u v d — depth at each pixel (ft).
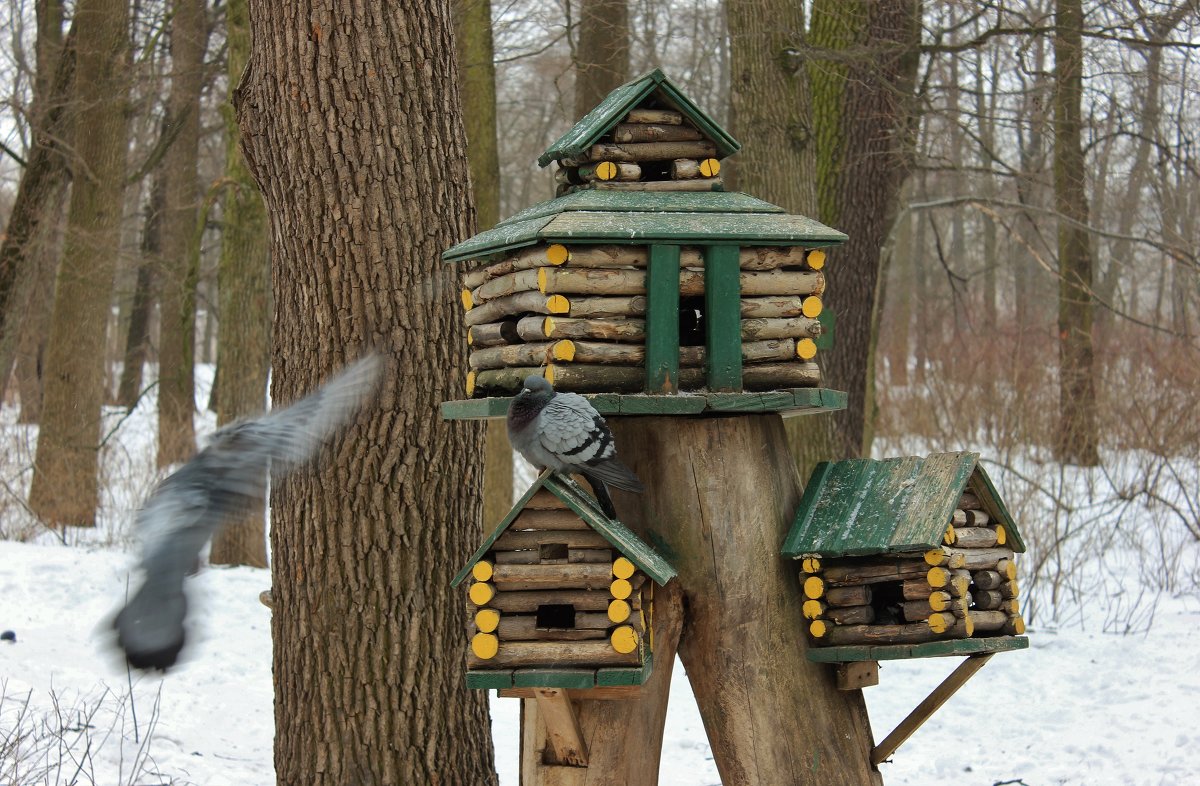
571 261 19.08
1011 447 48.34
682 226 19.31
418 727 21.93
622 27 50.96
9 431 69.41
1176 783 27.25
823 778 20.17
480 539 23.32
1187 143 52.95
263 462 8.75
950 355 64.59
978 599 20.49
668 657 20.08
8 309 58.44
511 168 98.63
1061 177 62.80
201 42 66.03
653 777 20.15
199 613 7.73
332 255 22.12
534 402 17.67
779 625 20.39
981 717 33.71
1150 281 97.76
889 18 44.55
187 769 27.30
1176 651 37.78
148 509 8.25
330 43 21.98
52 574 44.78
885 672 38.70
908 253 94.99
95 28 59.88
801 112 41.16
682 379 19.88
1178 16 43.70
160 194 94.43
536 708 20.27
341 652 21.88
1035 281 97.55
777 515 20.85
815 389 19.85
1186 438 50.14
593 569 17.26
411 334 22.20
